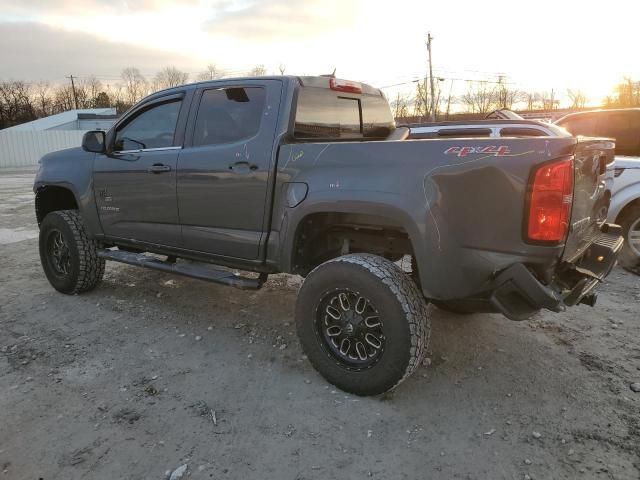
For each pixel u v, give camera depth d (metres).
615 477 2.31
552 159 2.41
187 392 3.09
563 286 2.75
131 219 4.30
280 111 3.36
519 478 2.32
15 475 2.36
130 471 2.39
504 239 2.53
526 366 3.37
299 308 3.16
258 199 3.40
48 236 4.88
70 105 77.94
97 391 3.10
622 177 5.47
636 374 3.23
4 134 31.41
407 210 2.72
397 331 2.75
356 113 4.15
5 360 3.52
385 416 2.81
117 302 4.68
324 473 2.37
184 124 3.89
